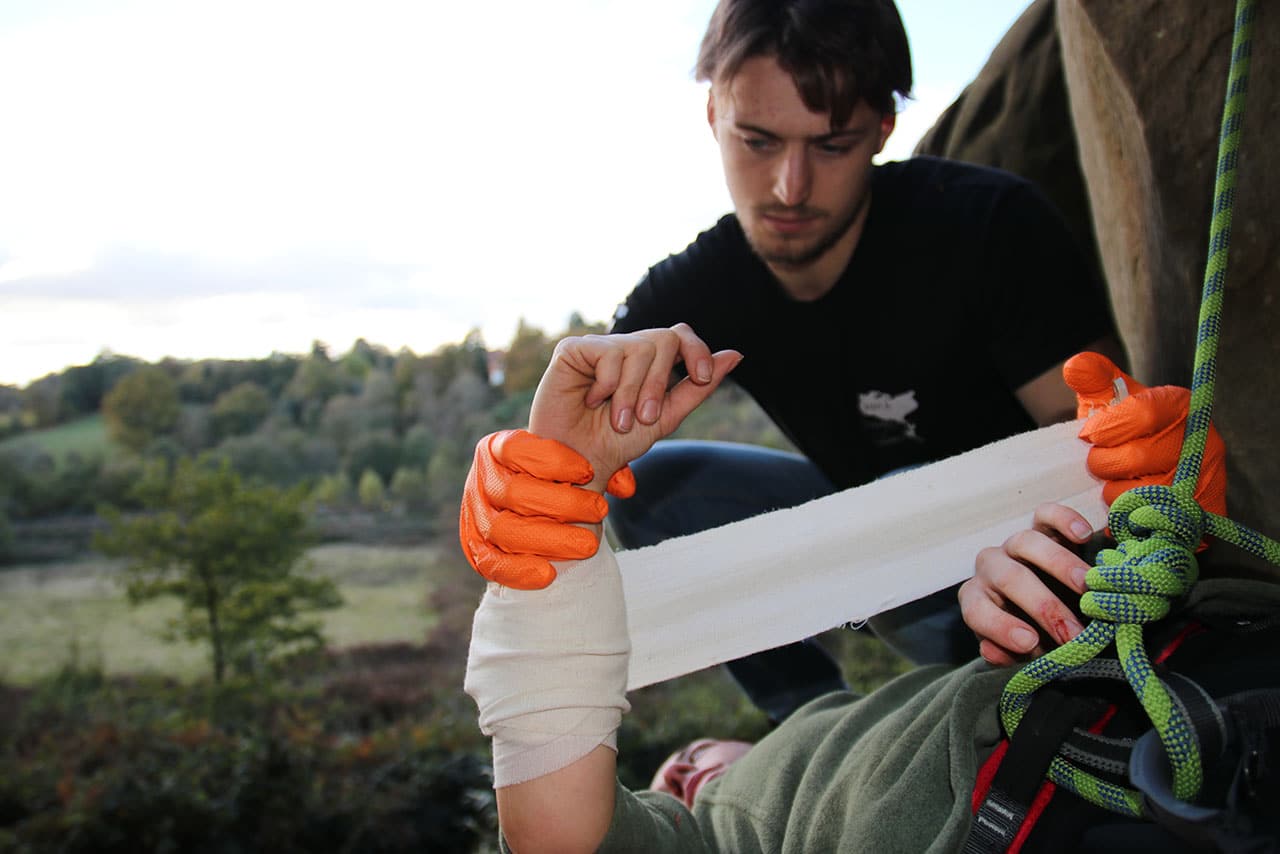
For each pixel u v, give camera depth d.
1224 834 0.68
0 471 21.81
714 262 2.01
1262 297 1.22
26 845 5.72
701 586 1.08
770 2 1.66
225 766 6.34
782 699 1.97
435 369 26.80
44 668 13.96
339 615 16.09
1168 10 1.39
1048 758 0.87
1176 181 1.39
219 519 16.00
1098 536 1.11
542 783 0.86
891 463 2.09
